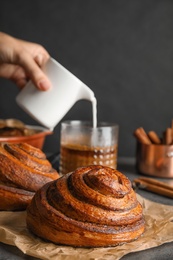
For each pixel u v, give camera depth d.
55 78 0.75
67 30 1.34
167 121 1.39
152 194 0.73
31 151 0.62
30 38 1.34
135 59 1.36
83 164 0.76
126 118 1.39
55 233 0.51
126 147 1.41
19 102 0.78
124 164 0.92
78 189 0.52
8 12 1.33
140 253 0.51
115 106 1.38
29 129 0.92
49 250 0.50
